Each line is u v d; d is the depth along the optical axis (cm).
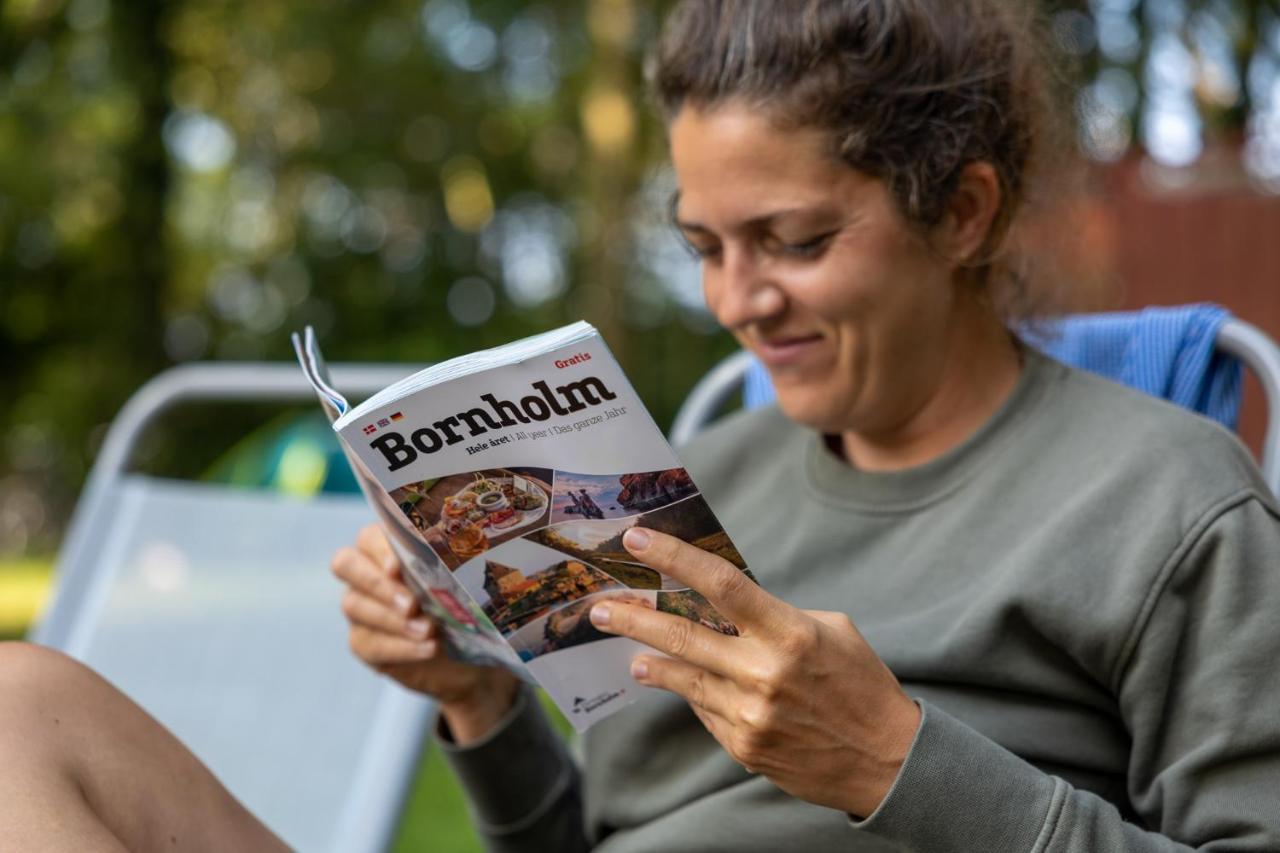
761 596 91
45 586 895
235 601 179
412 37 953
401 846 274
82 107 850
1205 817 97
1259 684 98
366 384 171
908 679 112
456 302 1025
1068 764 108
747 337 119
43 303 880
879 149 109
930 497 117
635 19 802
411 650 125
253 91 936
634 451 89
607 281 847
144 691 175
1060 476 112
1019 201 122
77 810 94
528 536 97
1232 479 104
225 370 185
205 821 110
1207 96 573
